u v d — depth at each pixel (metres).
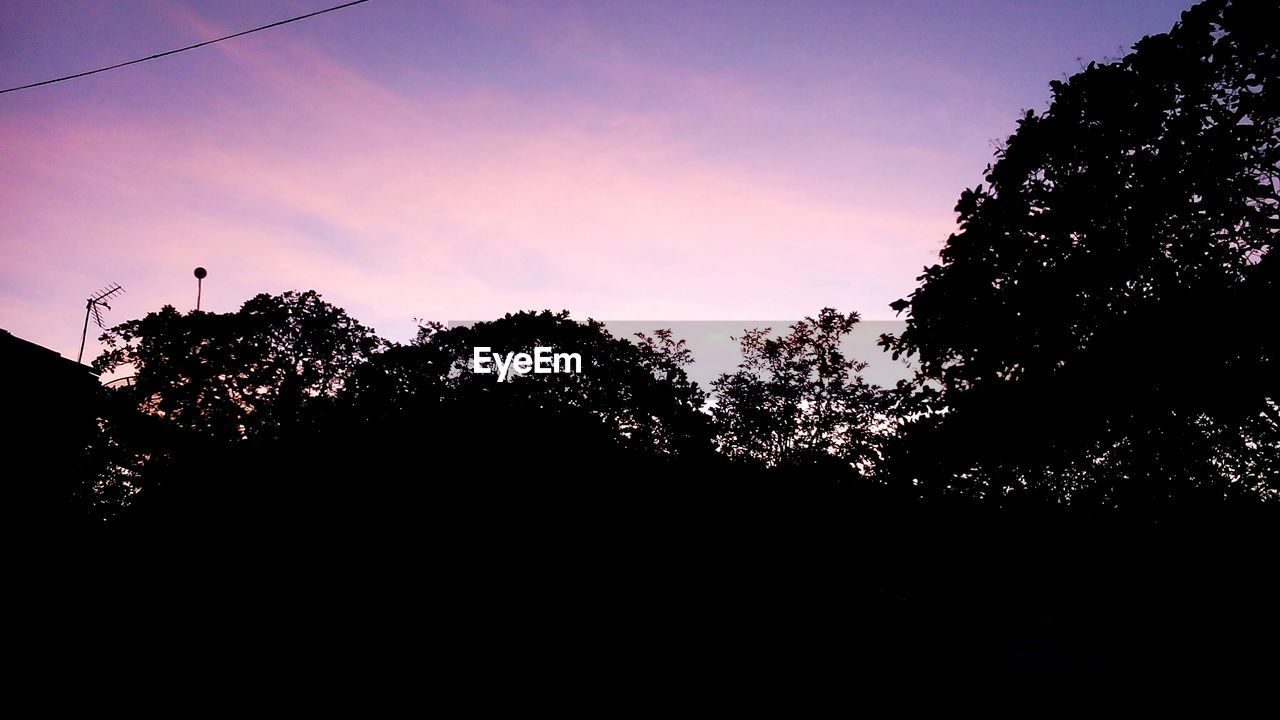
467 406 12.70
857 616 12.16
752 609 11.41
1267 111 11.68
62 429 16.39
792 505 13.15
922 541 13.87
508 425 12.30
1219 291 11.59
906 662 10.66
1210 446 12.69
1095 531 13.05
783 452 24.84
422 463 11.36
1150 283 12.85
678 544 11.80
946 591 13.43
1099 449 13.76
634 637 10.19
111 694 8.16
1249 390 11.36
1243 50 11.62
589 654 9.69
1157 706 7.54
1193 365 11.68
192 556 10.02
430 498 10.91
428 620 9.47
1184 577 11.05
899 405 15.60
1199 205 12.43
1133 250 12.70
